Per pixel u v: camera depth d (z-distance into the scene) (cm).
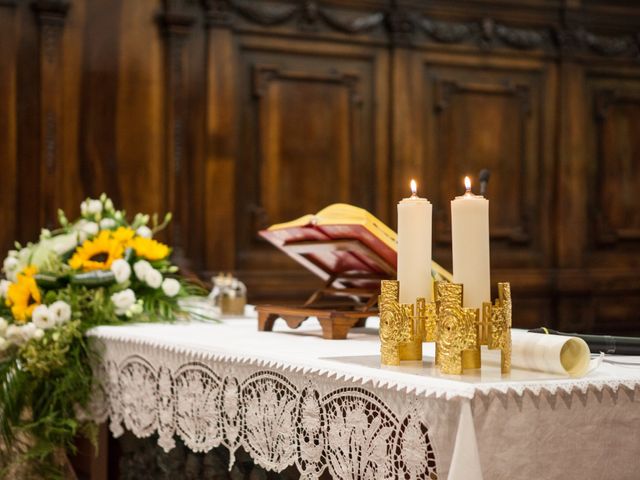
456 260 185
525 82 742
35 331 307
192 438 252
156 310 331
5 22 591
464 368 182
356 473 190
